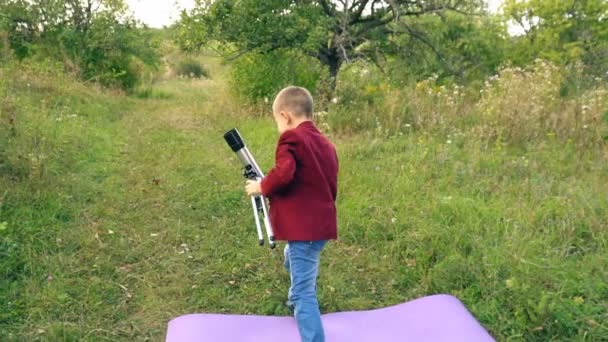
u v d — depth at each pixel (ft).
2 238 13.08
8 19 47.24
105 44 49.90
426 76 45.06
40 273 12.09
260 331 10.08
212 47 39.34
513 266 12.09
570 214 14.64
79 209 15.83
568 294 11.22
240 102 36.96
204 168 21.18
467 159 20.65
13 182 16.05
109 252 13.51
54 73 37.47
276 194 9.08
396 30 46.80
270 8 37.68
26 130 20.59
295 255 9.02
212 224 15.62
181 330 10.00
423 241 13.83
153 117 35.27
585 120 23.20
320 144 9.11
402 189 17.34
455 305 10.89
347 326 10.34
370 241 14.34
